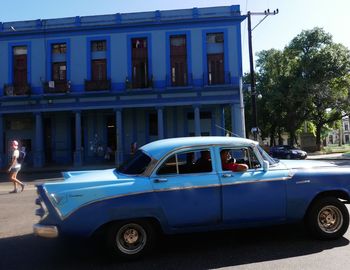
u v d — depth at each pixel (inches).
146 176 242.1
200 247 261.1
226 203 247.0
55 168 1149.1
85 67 1258.0
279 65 1966.0
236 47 1233.4
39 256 254.7
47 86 1245.1
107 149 1277.1
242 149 260.2
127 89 1226.6
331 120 2028.8
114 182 236.8
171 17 1242.6
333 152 1921.8
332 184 262.7
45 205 231.1
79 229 228.8
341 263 220.5
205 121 1291.8
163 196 238.8
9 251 267.6
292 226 306.0
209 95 1226.0
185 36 1249.4
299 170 261.7
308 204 259.1
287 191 256.2
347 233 283.6
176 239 281.1
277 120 2102.6
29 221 362.9
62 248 271.6
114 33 1258.6
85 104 1239.5
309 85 1802.4
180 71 1250.0
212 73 1245.1
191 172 250.1
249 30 1134.4
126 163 266.8
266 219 254.1
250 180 251.4
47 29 1259.2
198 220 243.8
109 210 231.6
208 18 1232.2
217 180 247.3
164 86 1238.9
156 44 1247.5
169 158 247.3
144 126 1294.3
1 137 1254.3
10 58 1272.1
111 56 1254.9
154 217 238.1
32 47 1269.7
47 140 1321.4
